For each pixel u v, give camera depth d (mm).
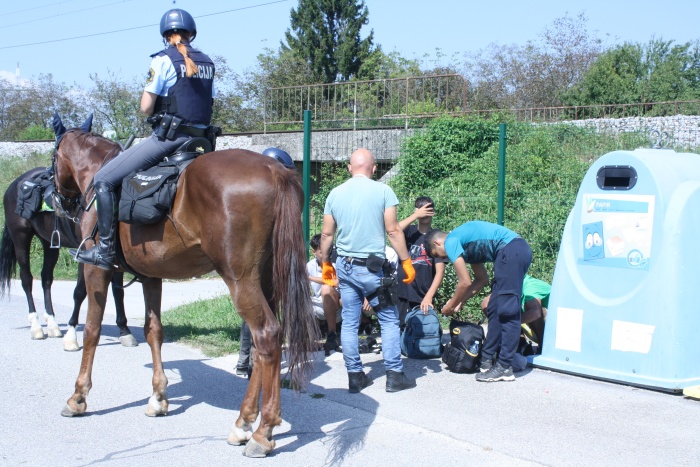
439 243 6203
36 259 13938
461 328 6098
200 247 4430
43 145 28172
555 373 5977
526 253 5750
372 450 4359
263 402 4277
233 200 4148
